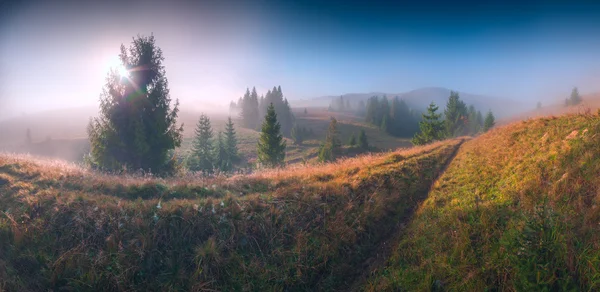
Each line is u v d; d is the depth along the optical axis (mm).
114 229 5949
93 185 8031
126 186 8172
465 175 9914
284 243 6375
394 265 5750
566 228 4633
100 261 5332
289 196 7793
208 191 8383
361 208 7703
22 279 5004
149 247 5715
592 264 3922
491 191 7574
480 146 14195
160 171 18922
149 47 18594
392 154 14086
